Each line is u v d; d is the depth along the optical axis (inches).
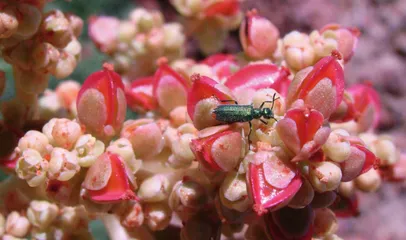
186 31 5.7
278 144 3.1
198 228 3.5
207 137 3.1
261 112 3.2
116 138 3.6
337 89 3.2
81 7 8.5
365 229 7.6
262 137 3.2
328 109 3.2
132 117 6.4
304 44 3.9
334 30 4.0
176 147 3.5
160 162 3.7
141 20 5.3
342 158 3.1
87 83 3.4
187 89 3.9
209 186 3.5
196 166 3.6
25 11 3.5
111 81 3.4
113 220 4.1
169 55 5.4
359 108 4.1
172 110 3.9
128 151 3.4
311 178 3.1
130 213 3.5
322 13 7.8
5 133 3.7
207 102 3.2
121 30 5.4
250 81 3.5
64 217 3.8
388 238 7.6
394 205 7.7
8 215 3.8
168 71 3.9
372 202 7.8
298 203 3.2
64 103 4.7
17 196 3.8
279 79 3.5
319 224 3.6
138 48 5.3
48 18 3.6
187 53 8.4
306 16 7.8
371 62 7.8
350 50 3.9
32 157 3.3
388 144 4.0
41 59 3.6
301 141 3.0
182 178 3.5
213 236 3.6
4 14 3.4
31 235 3.8
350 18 7.9
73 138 3.4
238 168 3.2
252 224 3.5
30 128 3.8
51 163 3.3
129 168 3.3
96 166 3.2
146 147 3.5
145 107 4.1
